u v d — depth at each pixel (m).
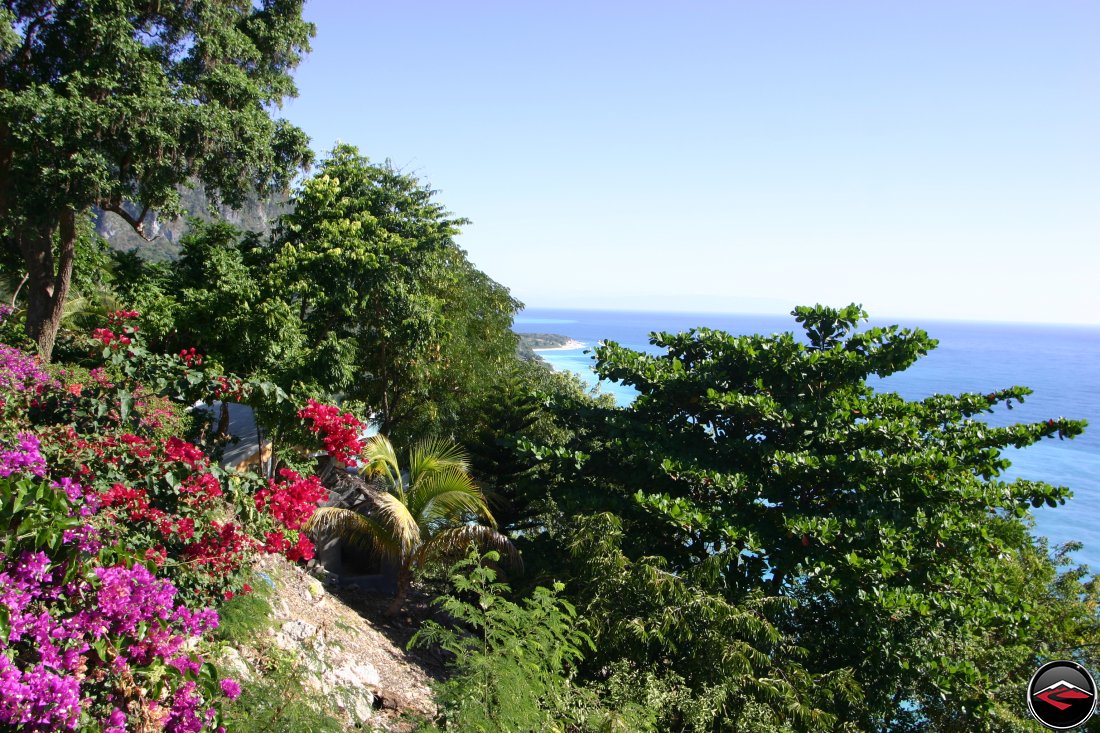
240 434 18.00
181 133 17.98
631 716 7.31
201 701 4.10
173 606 4.63
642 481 15.04
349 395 21.08
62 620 3.59
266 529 6.46
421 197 21.56
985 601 12.15
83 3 18.62
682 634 10.13
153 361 6.89
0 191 20.03
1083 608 15.07
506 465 18.33
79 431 6.02
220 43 20.70
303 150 21.84
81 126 16.66
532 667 6.59
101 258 25.09
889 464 13.35
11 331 14.05
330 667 6.41
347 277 17.98
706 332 17.61
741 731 8.78
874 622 11.55
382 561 15.98
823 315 16.59
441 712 6.63
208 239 21.36
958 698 10.81
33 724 3.14
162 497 5.88
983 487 13.87
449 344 21.72
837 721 10.28
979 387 154.12
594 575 11.62
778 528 13.48
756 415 14.87
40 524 3.54
